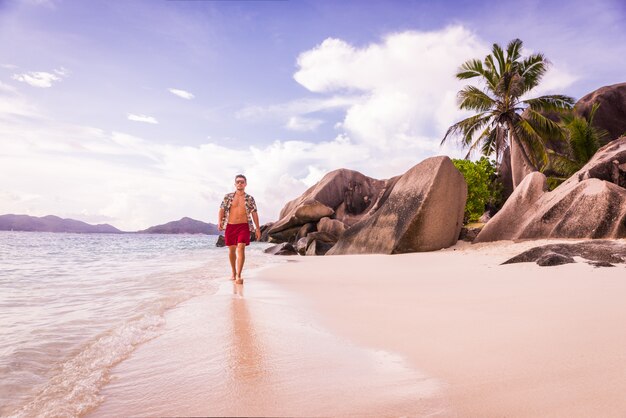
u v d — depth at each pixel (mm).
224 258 12648
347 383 1754
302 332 2695
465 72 24484
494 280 4965
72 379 1989
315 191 30734
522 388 1604
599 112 26078
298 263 9344
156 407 1624
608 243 6172
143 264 10203
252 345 2412
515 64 23891
